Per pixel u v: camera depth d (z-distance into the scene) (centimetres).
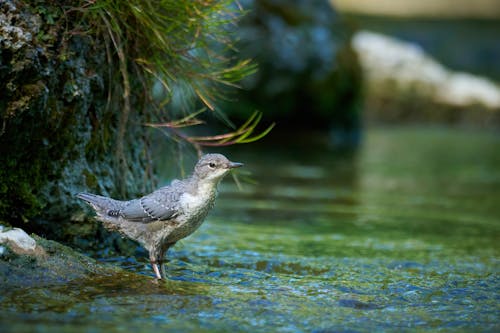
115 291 789
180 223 911
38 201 905
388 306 805
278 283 899
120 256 1001
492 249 1184
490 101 3800
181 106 1103
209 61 1052
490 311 795
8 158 863
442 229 1373
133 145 1040
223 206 1548
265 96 2759
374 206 1634
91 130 957
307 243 1191
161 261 932
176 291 813
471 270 1013
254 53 2725
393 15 4916
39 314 685
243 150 2578
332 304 800
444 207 1655
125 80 944
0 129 828
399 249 1164
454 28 4678
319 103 2856
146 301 759
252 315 738
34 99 841
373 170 2284
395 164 2433
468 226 1414
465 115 3766
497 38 4522
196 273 939
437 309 798
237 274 945
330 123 2952
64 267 829
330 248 1155
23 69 829
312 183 1956
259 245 1155
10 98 827
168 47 970
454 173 2278
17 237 827
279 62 2767
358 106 3091
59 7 891
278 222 1388
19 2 853
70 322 668
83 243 969
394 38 4416
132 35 968
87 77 924
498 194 1883
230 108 2695
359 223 1415
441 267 1030
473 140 3262
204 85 1064
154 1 955
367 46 3959
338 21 3042
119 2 918
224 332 679
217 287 854
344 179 2059
